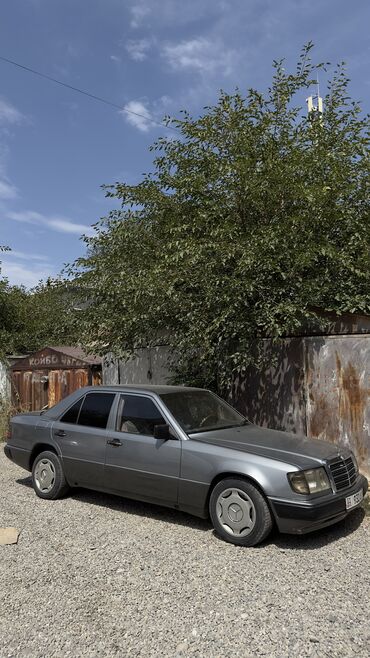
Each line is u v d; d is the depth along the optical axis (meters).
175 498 5.46
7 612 3.77
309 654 3.22
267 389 8.23
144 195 8.49
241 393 8.61
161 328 8.79
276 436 5.85
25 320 16.31
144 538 5.26
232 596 3.98
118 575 4.38
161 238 8.83
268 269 6.95
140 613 3.73
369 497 6.44
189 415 5.91
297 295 7.15
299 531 4.77
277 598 3.94
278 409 8.06
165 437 5.54
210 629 3.51
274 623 3.58
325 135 8.07
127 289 8.02
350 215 7.54
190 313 7.54
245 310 7.36
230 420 6.32
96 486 6.22
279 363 8.05
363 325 7.16
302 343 7.75
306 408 7.68
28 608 3.83
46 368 13.03
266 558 4.70
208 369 8.30
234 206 7.88
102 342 9.50
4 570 4.51
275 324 6.80
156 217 8.81
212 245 7.09
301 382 7.76
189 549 4.94
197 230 8.02
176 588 4.12
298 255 6.83
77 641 3.38
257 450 5.21
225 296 6.92
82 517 5.96
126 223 8.90
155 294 7.69
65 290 10.51
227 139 8.27
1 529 5.51
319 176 7.58
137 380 10.99
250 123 7.91
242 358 7.40
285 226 7.05
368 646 3.30
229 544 5.06
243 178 7.35
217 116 8.25
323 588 4.11
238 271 6.92
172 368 9.48
